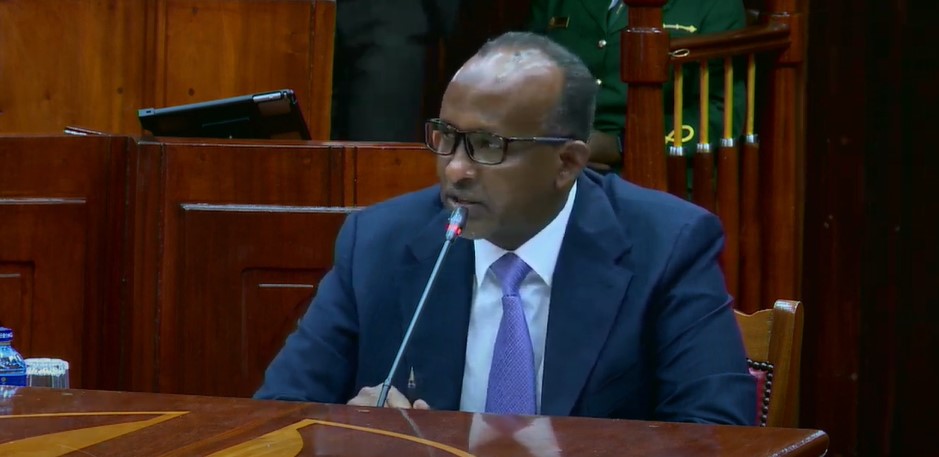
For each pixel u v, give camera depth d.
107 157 6.43
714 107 8.65
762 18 8.87
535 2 9.50
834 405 10.12
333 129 10.12
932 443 9.98
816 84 9.92
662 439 3.04
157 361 6.49
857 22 9.86
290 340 4.72
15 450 2.97
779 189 8.78
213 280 6.49
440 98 10.30
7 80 9.09
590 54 9.02
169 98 9.19
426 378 4.45
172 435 3.10
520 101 4.20
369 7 10.05
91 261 6.44
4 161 6.38
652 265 4.43
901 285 10.01
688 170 8.60
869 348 10.08
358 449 2.95
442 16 10.20
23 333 6.43
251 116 7.13
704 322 4.39
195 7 9.17
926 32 9.87
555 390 4.32
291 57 9.23
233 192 6.51
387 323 4.54
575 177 4.37
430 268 4.52
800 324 5.04
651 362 4.43
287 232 6.49
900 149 9.95
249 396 6.50
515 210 4.29
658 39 7.66
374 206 4.80
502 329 4.38
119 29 9.16
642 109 7.71
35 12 9.09
